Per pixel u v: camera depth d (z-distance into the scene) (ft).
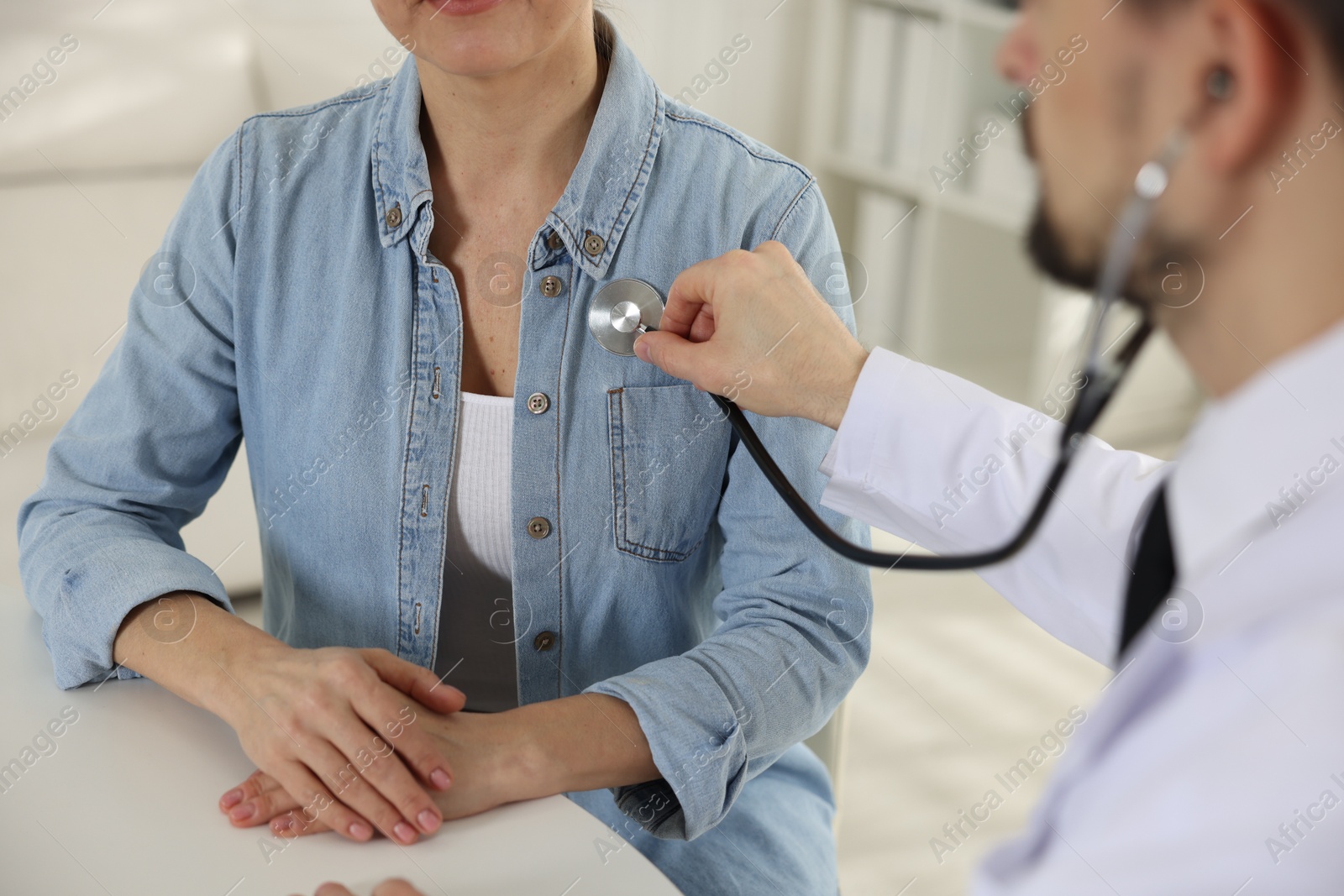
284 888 1.93
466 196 2.70
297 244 2.71
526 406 2.65
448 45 2.33
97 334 5.10
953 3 6.59
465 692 3.03
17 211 4.89
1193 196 0.95
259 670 2.30
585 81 2.63
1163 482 1.26
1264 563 0.93
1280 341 0.97
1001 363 6.44
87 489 2.76
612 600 2.79
